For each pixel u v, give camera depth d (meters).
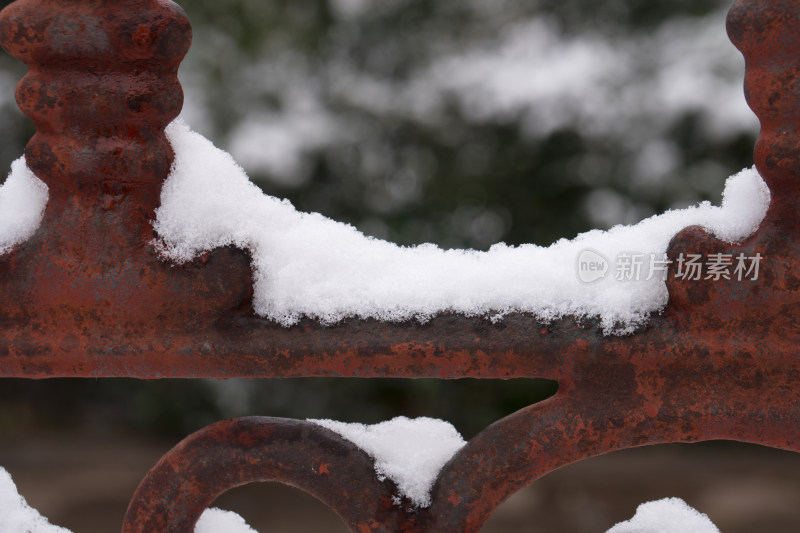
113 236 0.59
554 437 0.59
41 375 0.60
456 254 0.61
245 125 2.95
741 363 0.58
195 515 0.60
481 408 3.09
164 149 0.60
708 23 2.87
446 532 0.59
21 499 0.64
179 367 0.60
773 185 0.57
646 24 2.95
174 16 0.60
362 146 3.12
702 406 0.58
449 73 3.04
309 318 0.59
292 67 3.13
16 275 0.60
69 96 0.59
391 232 3.10
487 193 3.09
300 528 2.33
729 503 2.49
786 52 0.57
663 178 2.88
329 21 3.18
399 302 0.59
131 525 0.61
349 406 3.16
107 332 0.59
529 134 2.95
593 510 2.46
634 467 2.86
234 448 0.60
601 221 2.96
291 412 3.16
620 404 0.58
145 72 0.60
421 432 0.62
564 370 0.59
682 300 0.58
